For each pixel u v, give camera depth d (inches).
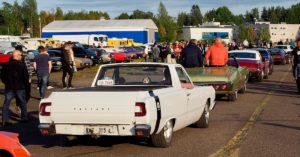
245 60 958.4
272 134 406.3
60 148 363.3
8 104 486.6
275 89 829.8
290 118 496.4
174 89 371.6
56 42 2375.7
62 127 334.6
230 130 429.4
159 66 388.2
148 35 3292.3
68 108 329.4
